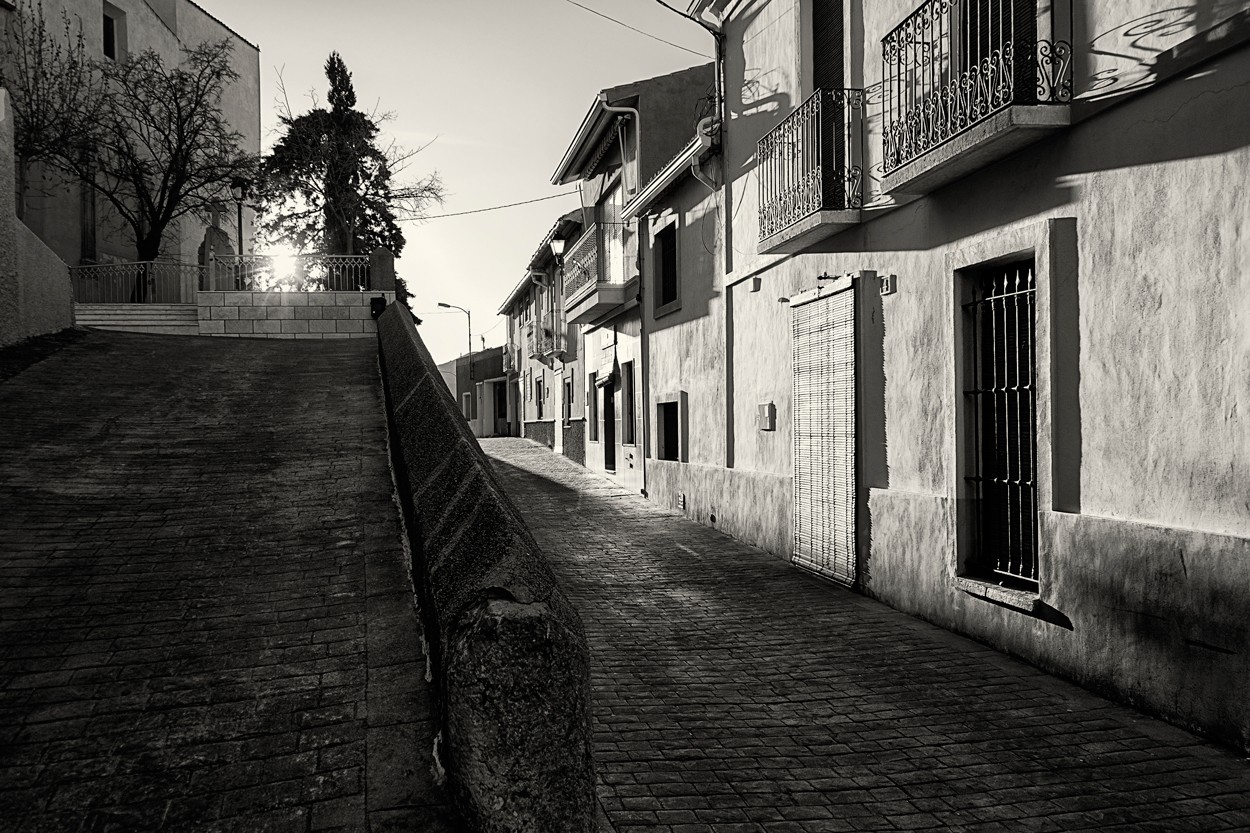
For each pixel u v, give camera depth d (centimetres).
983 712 571
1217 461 512
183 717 353
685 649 733
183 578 498
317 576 503
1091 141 609
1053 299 641
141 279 2117
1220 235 510
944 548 786
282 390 1041
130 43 2533
